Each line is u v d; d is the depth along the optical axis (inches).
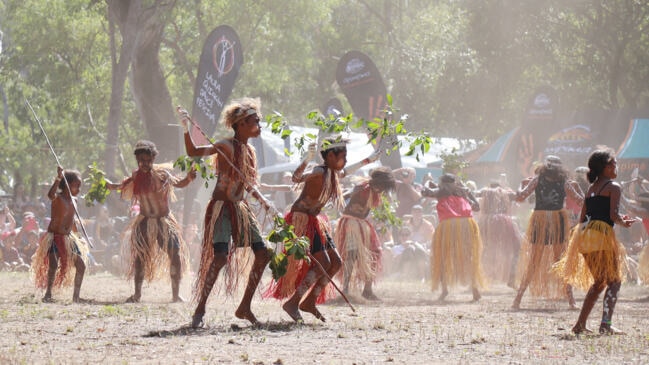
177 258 639.1
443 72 2066.9
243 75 2359.7
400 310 576.4
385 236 996.6
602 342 405.7
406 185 1011.9
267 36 2345.0
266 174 1748.3
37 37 2316.7
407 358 350.9
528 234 629.6
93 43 2391.7
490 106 2055.9
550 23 1966.0
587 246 447.2
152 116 1834.4
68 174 658.2
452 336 422.0
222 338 406.0
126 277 657.0
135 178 635.5
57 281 648.4
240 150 450.0
